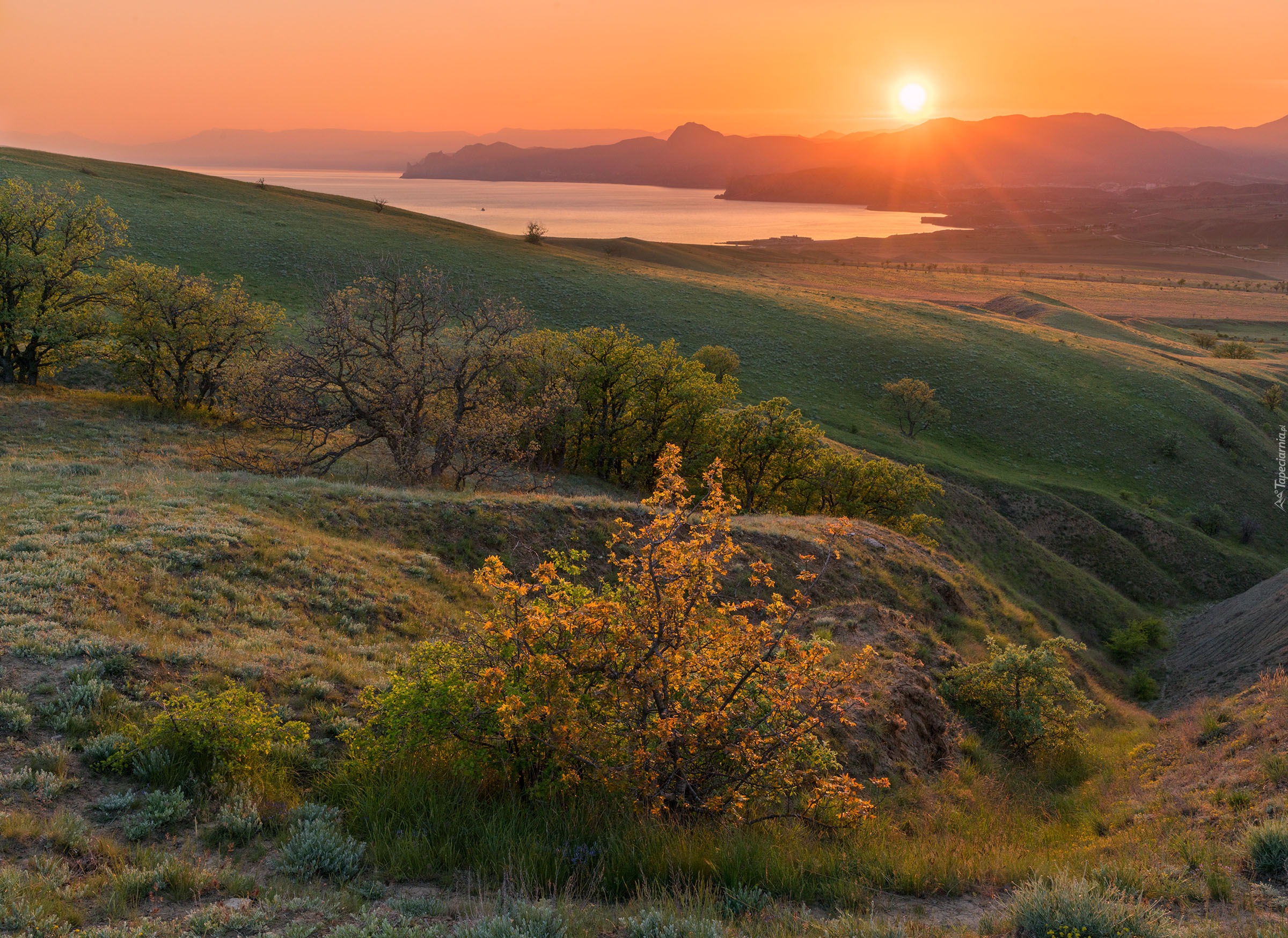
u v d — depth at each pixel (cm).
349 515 1844
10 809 617
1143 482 7000
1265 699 1548
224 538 1425
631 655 770
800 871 672
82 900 521
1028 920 541
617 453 3997
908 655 1773
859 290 16150
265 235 7912
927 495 4006
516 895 578
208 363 3550
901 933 524
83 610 1017
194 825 654
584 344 3988
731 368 6981
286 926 516
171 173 10675
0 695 775
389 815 716
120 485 1780
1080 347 9725
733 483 3897
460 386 2725
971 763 1470
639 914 545
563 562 913
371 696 935
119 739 741
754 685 818
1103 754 1659
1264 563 6106
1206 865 693
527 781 805
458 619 1443
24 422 2752
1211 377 9338
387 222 10150
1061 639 1738
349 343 2700
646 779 739
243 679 948
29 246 3384
